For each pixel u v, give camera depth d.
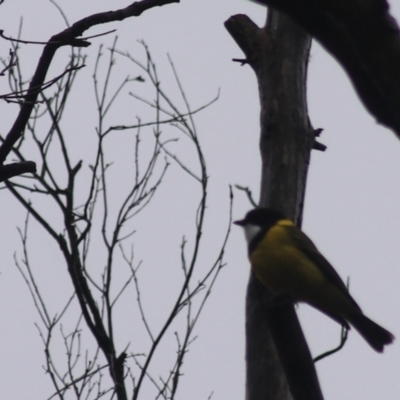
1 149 6.76
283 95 10.59
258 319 8.95
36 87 6.94
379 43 3.48
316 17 3.58
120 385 9.77
